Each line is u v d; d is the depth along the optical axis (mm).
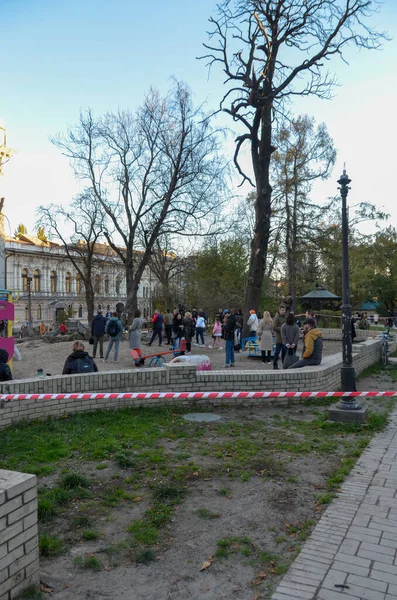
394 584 3027
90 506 4160
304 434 6559
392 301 52969
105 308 70812
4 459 5211
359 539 3633
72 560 3332
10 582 2643
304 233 29578
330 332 23109
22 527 2740
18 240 61781
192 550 3492
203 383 8172
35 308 63750
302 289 33844
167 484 4652
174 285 43125
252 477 4914
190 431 6566
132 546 3529
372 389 10297
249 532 3770
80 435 6113
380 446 6035
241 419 7340
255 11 15461
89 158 29484
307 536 3705
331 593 2936
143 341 20969
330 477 4965
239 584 3082
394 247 50406
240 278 41406
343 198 7727
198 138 26672
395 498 4418
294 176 30016
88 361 8164
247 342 16578
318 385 8703
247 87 15906
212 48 16062
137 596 2959
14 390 6539
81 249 36500
